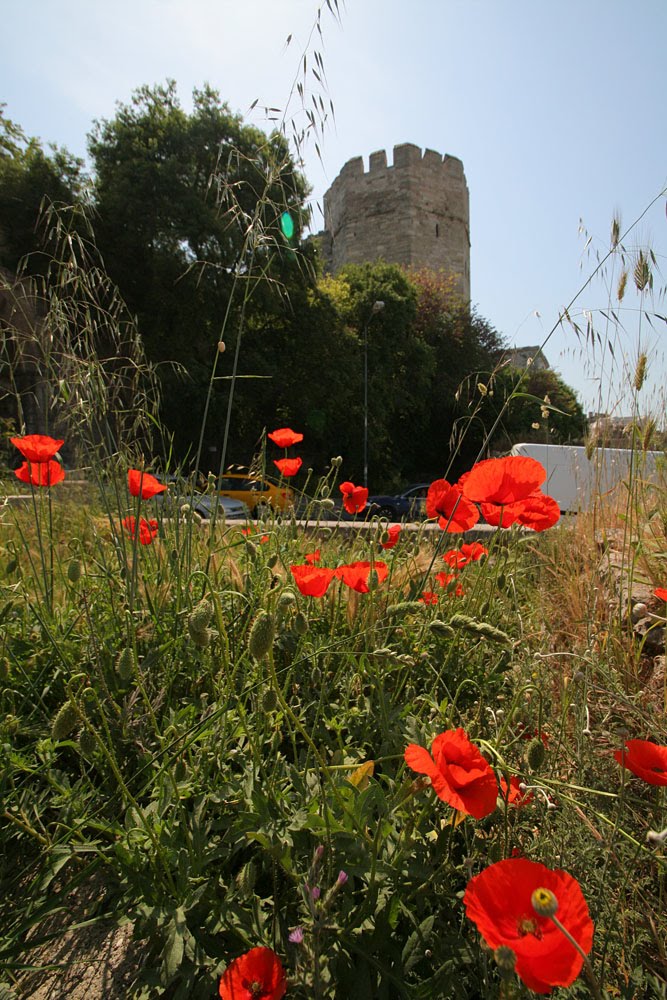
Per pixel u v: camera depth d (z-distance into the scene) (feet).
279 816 3.68
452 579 6.76
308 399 65.77
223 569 7.17
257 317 60.29
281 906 3.57
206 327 55.88
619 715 5.13
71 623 5.91
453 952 3.21
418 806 3.80
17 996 3.38
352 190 124.77
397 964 3.10
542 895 2.05
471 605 6.69
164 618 5.98
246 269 7.57
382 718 4.58
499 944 2.22
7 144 46.01
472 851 3.76
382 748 4.54
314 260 60.18
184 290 53.67
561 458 21.65
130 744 4.56
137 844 3.50
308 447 73.46
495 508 5.85
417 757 3.10
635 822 4.16
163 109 56.08
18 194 48.06
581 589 7.68
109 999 3.34
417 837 3.45
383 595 6.27
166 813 3.91
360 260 124.57
